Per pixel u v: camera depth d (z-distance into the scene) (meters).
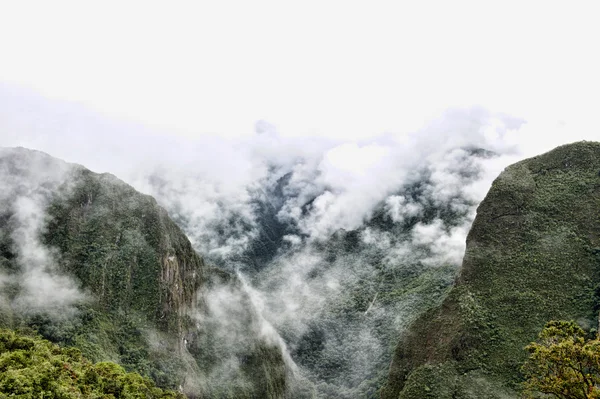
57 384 38.84
